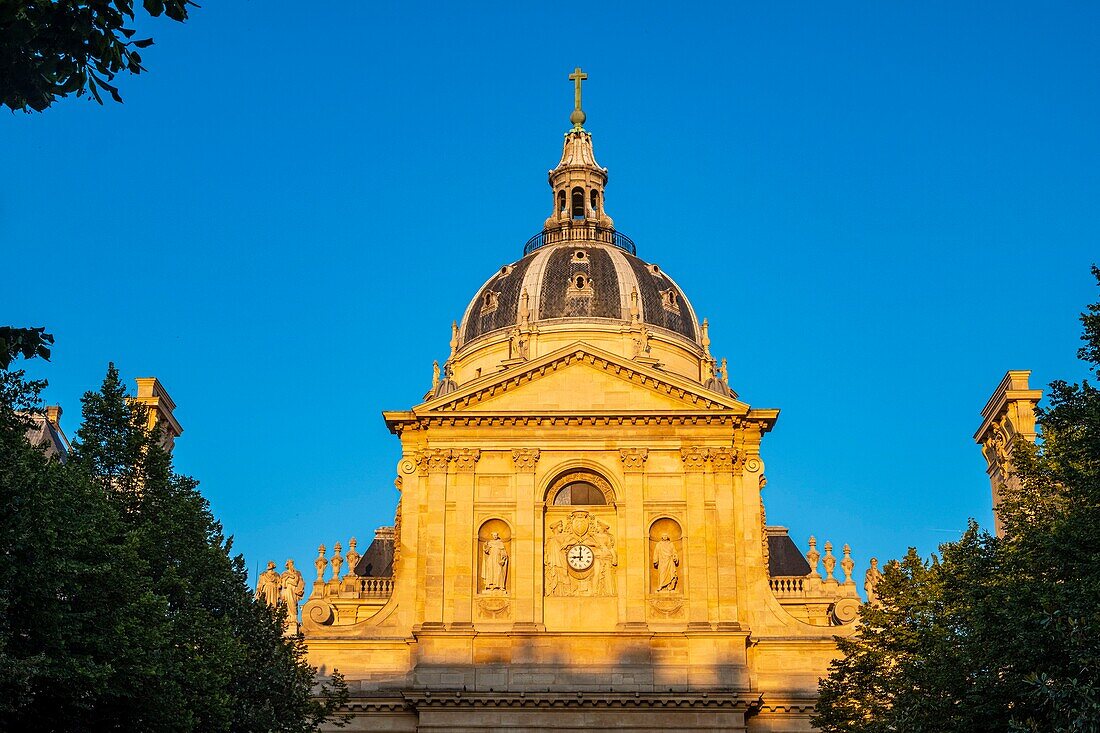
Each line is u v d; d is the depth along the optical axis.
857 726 55.53
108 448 48.19
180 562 47.97
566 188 98.06
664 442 69.94
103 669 36.84
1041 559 41.31
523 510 68.81
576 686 65.69
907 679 52.59
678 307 90.44
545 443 69.94
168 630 42.34
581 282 88.75
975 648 42.22
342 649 67.25
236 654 47.09
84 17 22.14
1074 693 35.25
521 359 84.75
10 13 21.20
